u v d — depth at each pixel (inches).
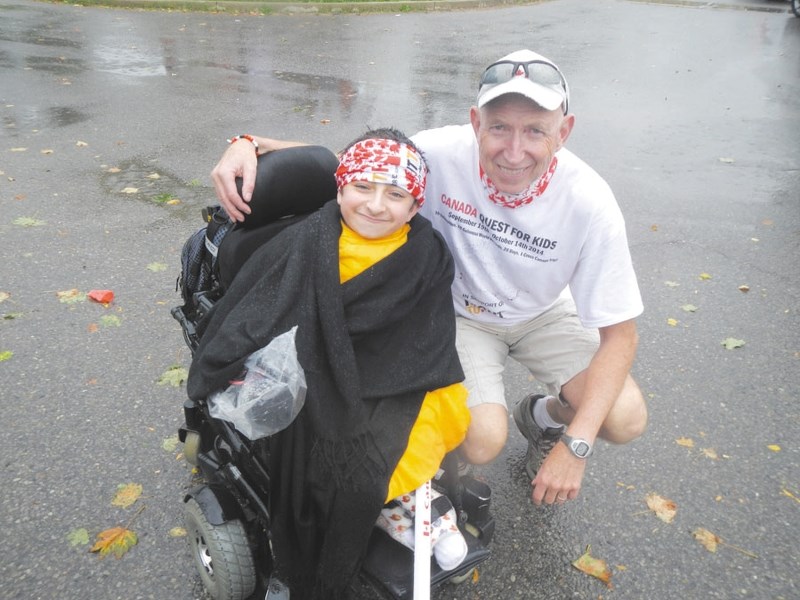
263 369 72.1
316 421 73.9
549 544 100.3
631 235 185.3
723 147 247.0
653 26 453.1
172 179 202.2
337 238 77.1
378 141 76.4
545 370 99.5
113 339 135.3
